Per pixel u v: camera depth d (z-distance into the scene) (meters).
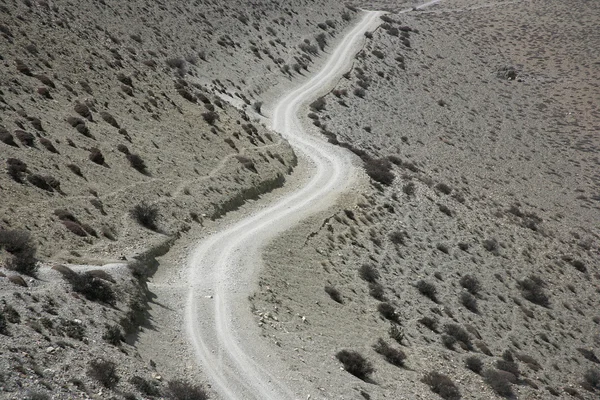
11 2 60.28
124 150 49.41
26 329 24.30
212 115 65.31
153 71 69.12
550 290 63.00
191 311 35.25
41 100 48.94
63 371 23.09
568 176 100.94
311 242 50.69
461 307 53.25
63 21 65.25
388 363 39.34
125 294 31.84
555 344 54.06
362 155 77.50
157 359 29.08
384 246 56.62
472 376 42.78
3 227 33.06
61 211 37.53
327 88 100.44
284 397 29.80
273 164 64.94
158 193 47.19
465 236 65.88
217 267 41.72
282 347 34.50
